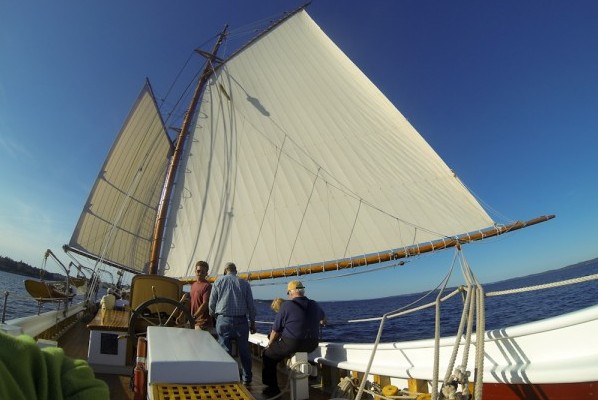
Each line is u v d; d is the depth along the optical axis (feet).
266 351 17.75
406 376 13.70
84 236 48.88
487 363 11.39
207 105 57.67
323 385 18.54
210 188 53.16
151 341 10.22
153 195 57.41
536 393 9.94
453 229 40.52
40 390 3.84
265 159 51.47
